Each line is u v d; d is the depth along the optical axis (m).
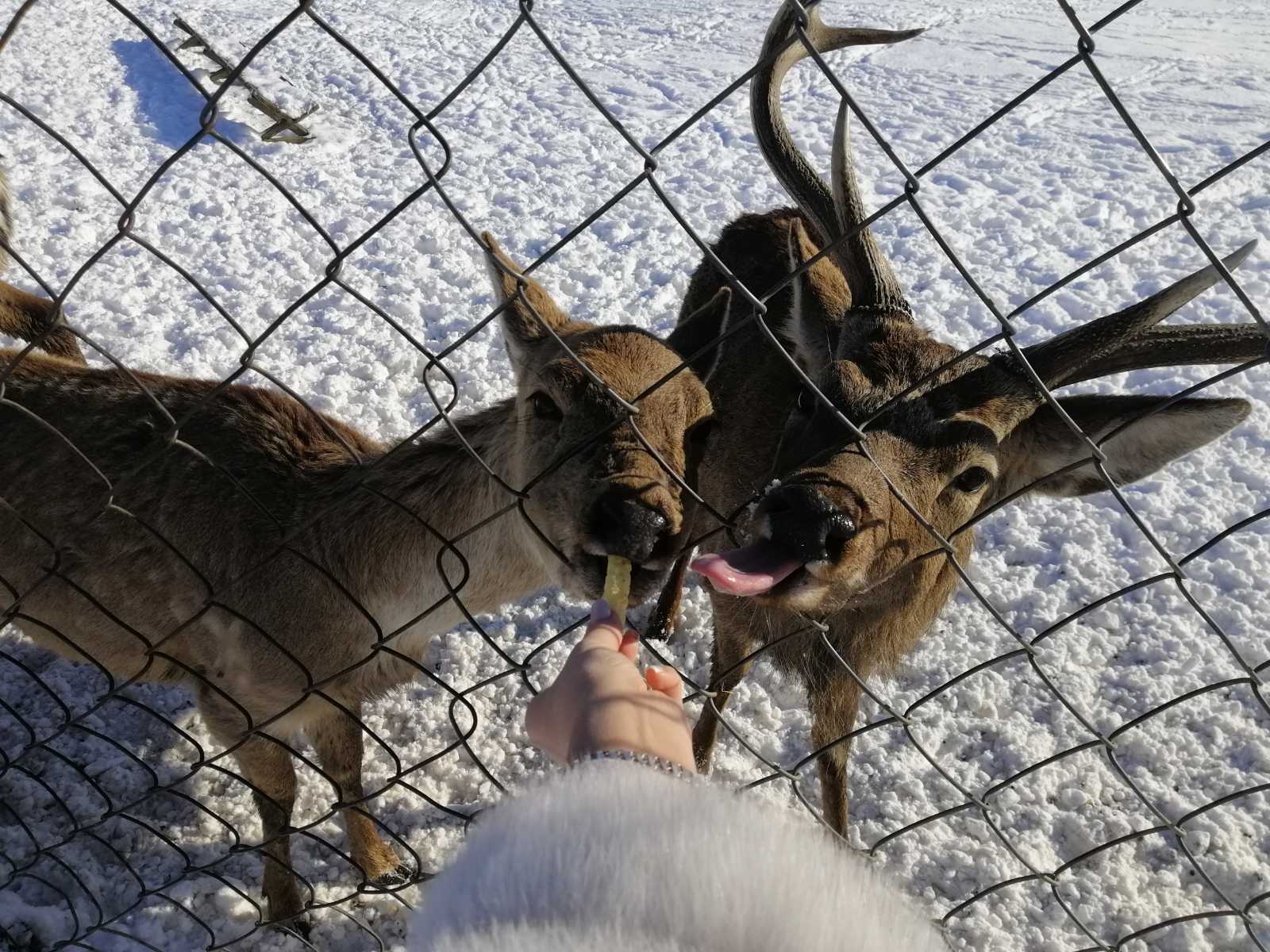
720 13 3.48
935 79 2.93
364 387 1.44
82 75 2.46
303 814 0.92
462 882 0.32
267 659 0.77
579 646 0.45
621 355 0.70
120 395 0.82
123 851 0.86
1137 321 0.70
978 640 1.12
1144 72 2.98
